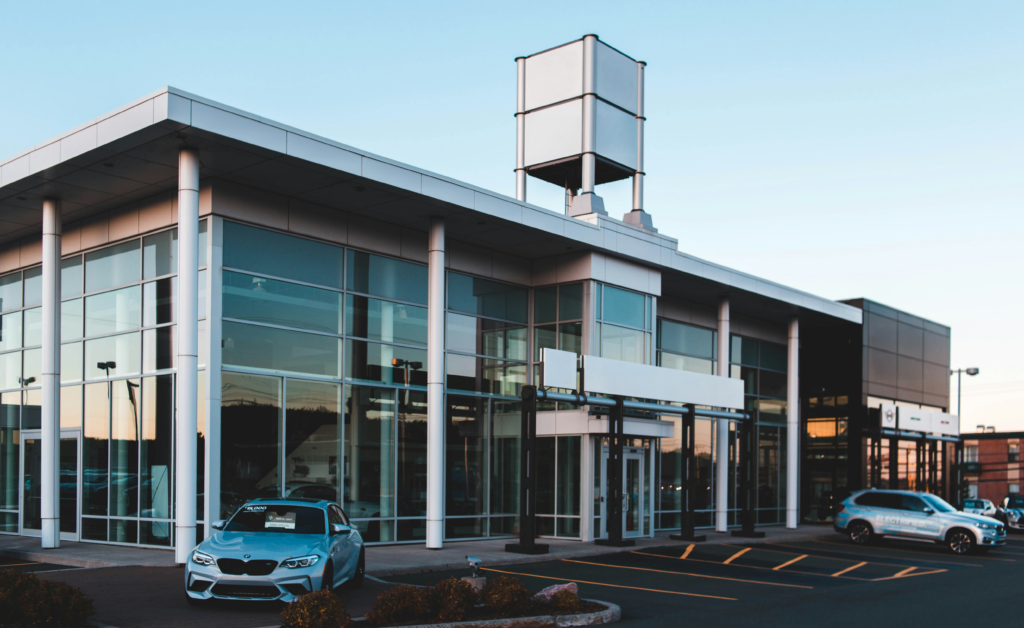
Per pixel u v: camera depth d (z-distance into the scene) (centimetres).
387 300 2120
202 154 1641
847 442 3569
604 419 2262
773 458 3453
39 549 1845
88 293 2091
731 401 2652
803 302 3166
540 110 2639
